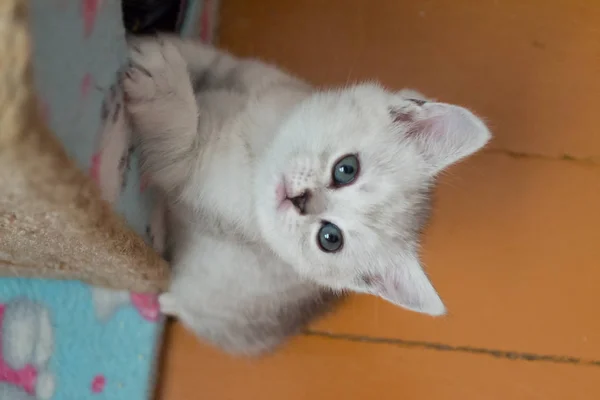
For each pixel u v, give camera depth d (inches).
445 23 18.2
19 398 14.6
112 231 10.2
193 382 15.9
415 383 16.6
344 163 12.8
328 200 12.8
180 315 15.2
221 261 13.7
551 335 17.1
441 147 13.0
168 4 14.6
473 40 18.2
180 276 14.1
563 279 17.4
